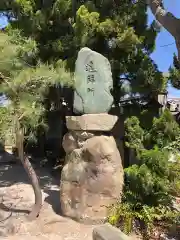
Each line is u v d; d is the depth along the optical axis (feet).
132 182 19.80
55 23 31.42
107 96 21.11
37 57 28.86
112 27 27.58
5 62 19.40
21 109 19.86
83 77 21.15
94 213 19.93
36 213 20.89
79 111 21.21
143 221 18.56
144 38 29.58
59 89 32.58
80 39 27.66
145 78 28.99
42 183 32.94
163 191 19.65
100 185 19.97
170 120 24.70
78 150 20.88
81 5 29.12
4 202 25.53
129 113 30.68
